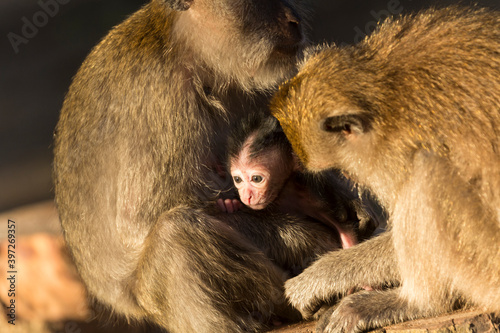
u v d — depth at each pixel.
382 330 8.84
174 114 10.80
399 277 9.67
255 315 10.76
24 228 17.78
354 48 9.40
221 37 10.98
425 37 9.06
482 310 8.74
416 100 8.64
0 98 32.41
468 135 8.30
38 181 24.86
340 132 9.00
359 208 11.59
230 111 11.70
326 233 11.60
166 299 10.77
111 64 11.33
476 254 8.45
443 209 8.43
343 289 9.91
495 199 8.17
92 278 12.02
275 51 11.09
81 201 11.64
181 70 10.91
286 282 10.45
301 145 9.26
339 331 9.31
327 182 11.62
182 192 10.89
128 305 11.69
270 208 11.51
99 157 11.27
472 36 8.86
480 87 8.45
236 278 10.59
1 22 36.69
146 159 10.86
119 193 11.05
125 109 10.99
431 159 8.48
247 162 11.01
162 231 10.59
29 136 29.41
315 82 9.06
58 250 16.25
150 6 11.80
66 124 11.86
